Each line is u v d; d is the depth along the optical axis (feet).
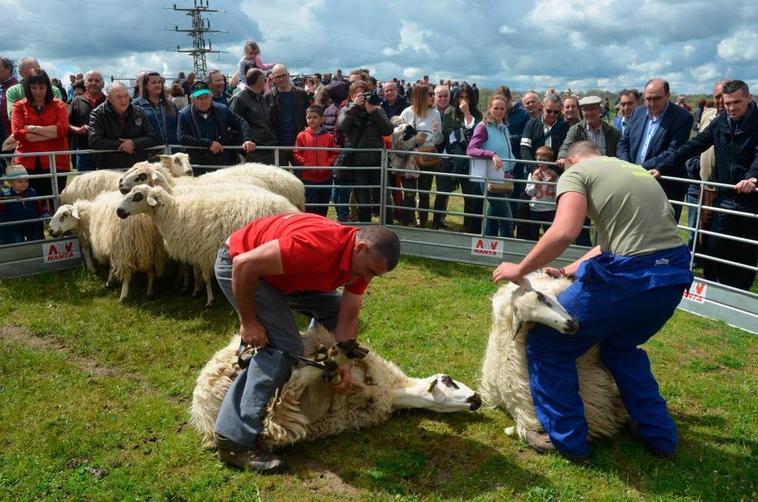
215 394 12.80
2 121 29.86
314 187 29.55
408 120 31.76
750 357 18.61
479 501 11.41
